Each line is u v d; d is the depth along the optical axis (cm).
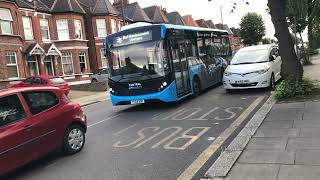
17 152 698
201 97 1588
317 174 542
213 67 1877
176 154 757
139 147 842
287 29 1214
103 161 757
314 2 1234
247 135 788
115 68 1411
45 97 797
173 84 1384
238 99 1409
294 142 704
